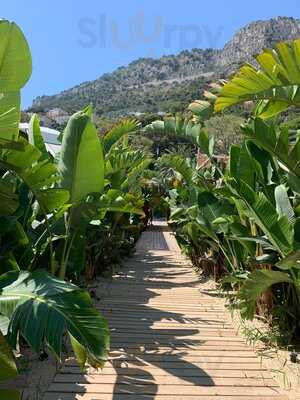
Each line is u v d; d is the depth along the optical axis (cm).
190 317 595
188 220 911
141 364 420
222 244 722
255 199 440
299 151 398
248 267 628
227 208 680
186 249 1106
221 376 396
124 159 753
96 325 259
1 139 297
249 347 476
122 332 523
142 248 1502
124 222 963
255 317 562
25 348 436
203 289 790
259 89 313
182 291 774
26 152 359
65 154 470
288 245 427
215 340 498
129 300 697
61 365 403
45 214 433
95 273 841
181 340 496
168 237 1934
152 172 1498
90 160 468
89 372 393
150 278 902
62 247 506
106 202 493
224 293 726
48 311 262
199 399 349
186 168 814
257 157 535
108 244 884
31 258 435
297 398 353
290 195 536
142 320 577
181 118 728
